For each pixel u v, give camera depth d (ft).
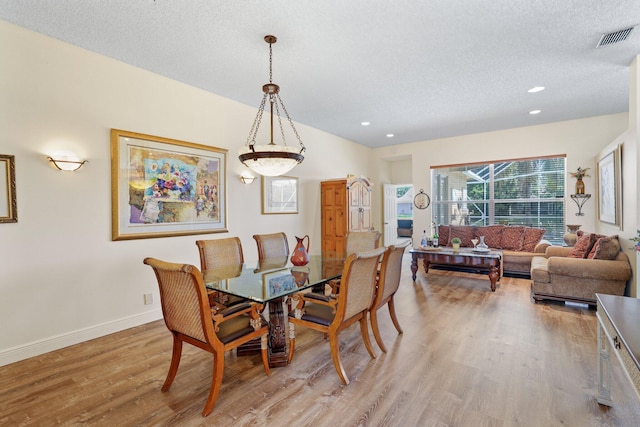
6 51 7.90
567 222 17.30
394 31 8.44
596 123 16.56
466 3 7.32
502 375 7.09
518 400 6.18
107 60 9.70
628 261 10.96
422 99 13.70
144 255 10.62
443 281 15.90
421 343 8.82
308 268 9.76
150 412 5.96
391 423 5.57
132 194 10.25
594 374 7.09
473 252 15.53
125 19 7.82
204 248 9.69
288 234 16.48
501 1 7.26
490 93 13.05
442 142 21.31
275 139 15.80
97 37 8.64
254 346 8.25
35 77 8.34
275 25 8.12
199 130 12.24
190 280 5.73
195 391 6.64
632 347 3.79
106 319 9.70
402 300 12.76
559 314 10.98
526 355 8.02
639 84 9.87
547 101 14.11
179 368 7.61
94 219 9.43
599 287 11.17
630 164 10.63
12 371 7.49
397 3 7.29
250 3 7.23
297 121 17.01
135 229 10.32
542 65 10.55
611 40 8.98
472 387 6.64
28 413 5.95
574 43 9.15
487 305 12.03
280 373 7.33
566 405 6.01
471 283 15.47
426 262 17.92
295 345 8.86
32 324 8.29
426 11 7.60
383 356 8.09
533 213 18.78
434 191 22.11
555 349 8.32
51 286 8.61
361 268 7.21
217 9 7.45
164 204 11.10
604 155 14.07
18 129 8.06
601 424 5.48
